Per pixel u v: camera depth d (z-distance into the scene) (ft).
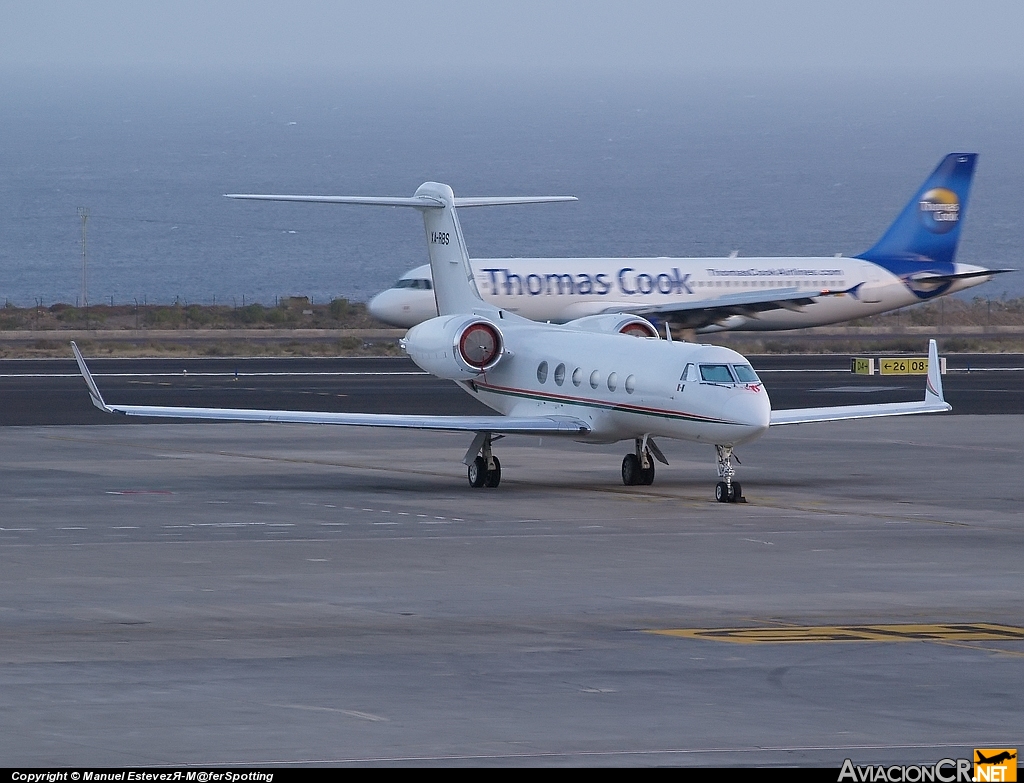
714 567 342.85
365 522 408.87
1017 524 411.75
